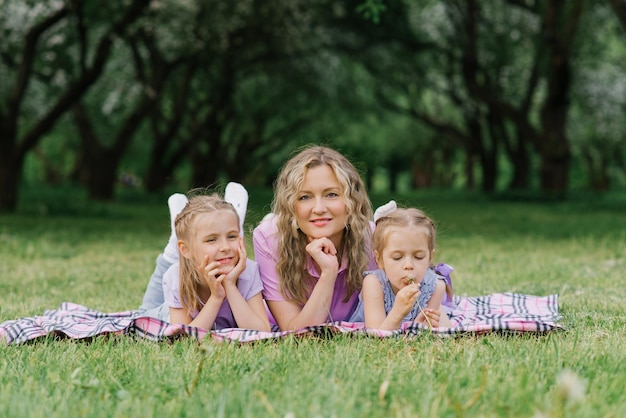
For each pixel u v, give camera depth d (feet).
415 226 13.17
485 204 73.72
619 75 80.59
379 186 208.85
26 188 104.63
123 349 11.98
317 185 13.33
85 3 49.24
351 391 9.09
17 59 56.80
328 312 13.60
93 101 76.43
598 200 75.46
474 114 92.22
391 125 114.93
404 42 73.20
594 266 24.12
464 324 14.23
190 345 11.89
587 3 69.72
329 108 90.53
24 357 11.48
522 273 22.48
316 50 68.85
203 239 12.91
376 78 84.28
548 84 73.20
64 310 16.02
